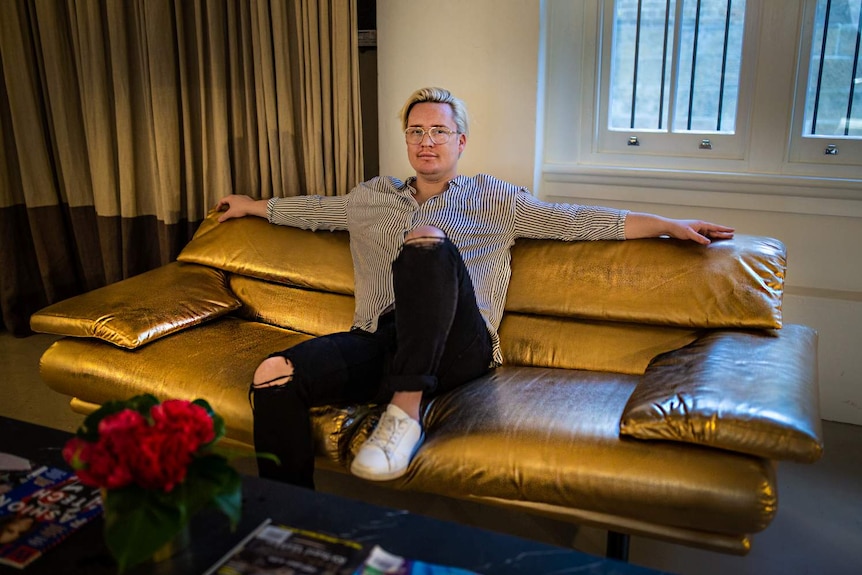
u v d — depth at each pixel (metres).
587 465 1.54
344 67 2.56
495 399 1.79
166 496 1.10
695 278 1.96
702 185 2.46
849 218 2.34
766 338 1.85
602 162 2.63
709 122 2.48
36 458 1.52
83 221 3.11
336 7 2.50
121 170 2.89
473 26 2.51
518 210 2.15
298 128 2.75
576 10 2.50
